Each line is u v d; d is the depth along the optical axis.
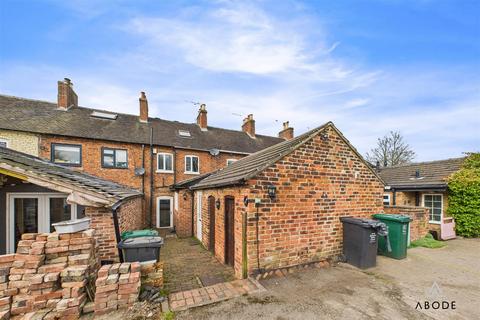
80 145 12.78
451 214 9.92
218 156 16.89
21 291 3.66
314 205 5.70
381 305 3.73
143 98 16.81
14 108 12.79
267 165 5.09
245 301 3.92
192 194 11.34
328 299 3.95
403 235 6.07
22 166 4.94
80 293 3.67
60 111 14.02
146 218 14.27
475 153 10.66
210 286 4.49
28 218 5.55
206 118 19.39
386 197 13.18
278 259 5.17
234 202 5.72
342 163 6.21
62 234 3.95
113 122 15.17
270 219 5.11
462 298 3.96
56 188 4.88
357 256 5.48
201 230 9.59
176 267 6.16
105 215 5.52
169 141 15.50
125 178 13.82
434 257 6.27
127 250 4.50
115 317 3.49
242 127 22.34
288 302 3.86
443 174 11.34
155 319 3.43
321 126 6.05
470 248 7.38
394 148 32.38
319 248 5.71
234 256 5.59
